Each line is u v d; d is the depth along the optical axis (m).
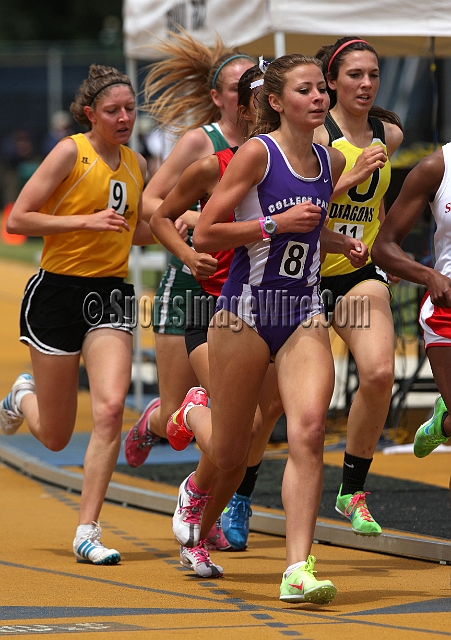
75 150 14.63
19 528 16.72
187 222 15.34
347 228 14.41
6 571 13.56
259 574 13.44
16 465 22.84
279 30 19.95
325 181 11.70
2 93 99.94
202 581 12.98
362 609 11.32
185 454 23.72
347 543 15.21
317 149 11.72
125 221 14.25
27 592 12.29
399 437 24.30
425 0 19.97
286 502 11.38
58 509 18.38
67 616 11.02
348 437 14.05
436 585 12.58
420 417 26.52
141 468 21.88
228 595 12.14
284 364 11.71
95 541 14.27
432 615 10.99
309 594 10.95
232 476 12.98
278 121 11.71
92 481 14.45
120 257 14.94
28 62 96.25
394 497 18.00
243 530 15.05
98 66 14.77
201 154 15.59
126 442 17.67
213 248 11.48
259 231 11.23
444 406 12.96
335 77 14.35
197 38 22.56
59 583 12.83
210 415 12.79
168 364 15.88
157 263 37.28
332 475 20.25
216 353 11.84
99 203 14.77
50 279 14.76
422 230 23.09
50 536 16.09
